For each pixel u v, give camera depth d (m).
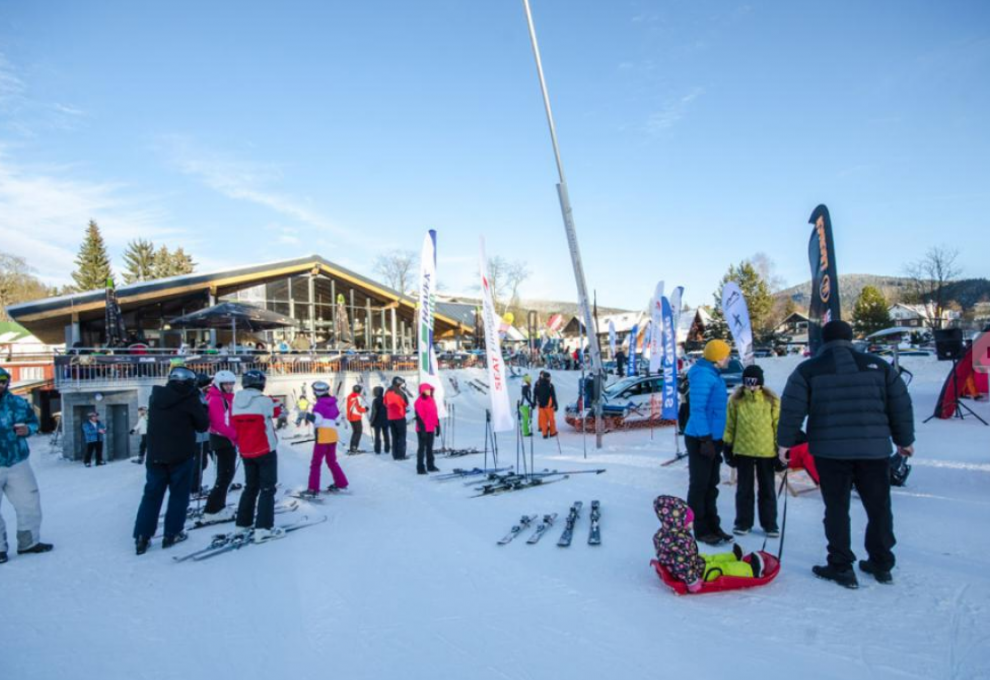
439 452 12.70
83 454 18.42
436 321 35.31
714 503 5.29
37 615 4.25
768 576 4.19
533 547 5.39
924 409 14.68
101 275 68.56
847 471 4.17
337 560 5.28
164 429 5.90
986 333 14.67
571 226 11.53
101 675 3.35
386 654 3.44
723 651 3.29
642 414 16.42
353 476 10.17
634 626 3.66
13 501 5.82
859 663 3.10
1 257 66.44
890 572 4.25
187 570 5.20
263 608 4.24
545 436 15.44
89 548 6.05
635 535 5.64
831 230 8.00
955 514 5.70
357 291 31.25
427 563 5.07
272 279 27.98
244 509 6.36
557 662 3.24
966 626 3.46
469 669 3.21
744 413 5.41
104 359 18.27
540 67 10.99
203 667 3.40
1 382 5.79
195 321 21.00
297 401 20.25
